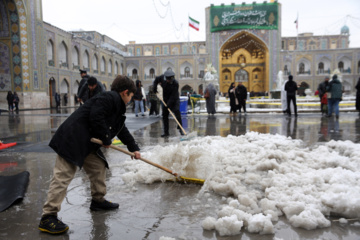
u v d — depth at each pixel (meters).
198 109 13.31
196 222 2.02
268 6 37.69
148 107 19.62
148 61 42.22
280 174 2.85
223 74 45.03
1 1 21.02
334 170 2.95
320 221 1.90
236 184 2.67
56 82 26.44
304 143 4.97
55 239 1.81
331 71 39.81
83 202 2.44
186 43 44.78
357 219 2.02
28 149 4.79
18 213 2.21
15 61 21.66
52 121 10.80
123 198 2.51
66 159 1.92
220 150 4.07
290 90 10.61
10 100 18.75
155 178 2.96
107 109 2.04
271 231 1.82
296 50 39.56
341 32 44.06
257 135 5.60
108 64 38.25
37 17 23.02
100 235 1.86
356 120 8.98
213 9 38.53
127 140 2.37
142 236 1.84
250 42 41.94
